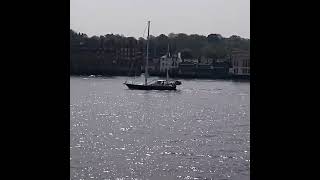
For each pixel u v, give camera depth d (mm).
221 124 47156
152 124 46156
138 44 108250
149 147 30766
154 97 81750
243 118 53875
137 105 68250
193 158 26703
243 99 84812
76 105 66875
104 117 52312
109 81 108750
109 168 23266
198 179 21734
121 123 46531
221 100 81938
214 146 31672
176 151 29250
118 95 84750
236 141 34312
